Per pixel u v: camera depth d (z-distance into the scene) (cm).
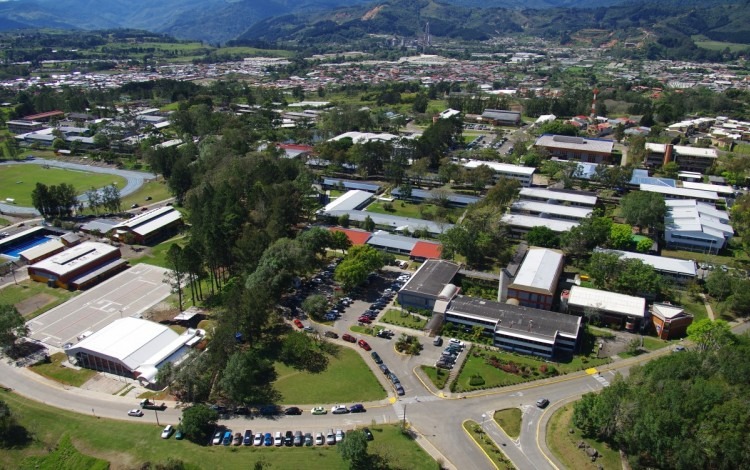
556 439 11362
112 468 10694
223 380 12350
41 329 15725
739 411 9862
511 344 14562
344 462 10781
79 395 12950
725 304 16350
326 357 14362
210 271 18538
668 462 10331
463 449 11150
